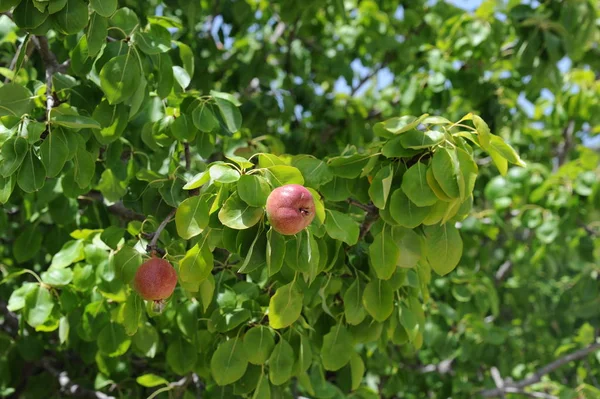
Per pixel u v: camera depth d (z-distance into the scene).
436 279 4.75
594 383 5.64
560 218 4.99
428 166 2.45
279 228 2.15
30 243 3.71
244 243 2.32
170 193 2.84
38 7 2.51
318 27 5.98
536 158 6.25
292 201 2.15
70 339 3.68
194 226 2.27
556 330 6.39
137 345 3.18
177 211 2.28
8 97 2.69
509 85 5.34
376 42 5.87
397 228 2.65
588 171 5.01
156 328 3.48
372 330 2.94
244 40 5.86
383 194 2.47
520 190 5.10
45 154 2.45
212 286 2.60
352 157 2.63
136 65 2.73
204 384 3.62
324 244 2.52
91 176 2.66
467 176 2.38
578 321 6.23
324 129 5.29
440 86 5.01
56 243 3.74
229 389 3.11
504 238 6.41
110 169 3.23
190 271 2.38
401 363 5.43
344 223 2.50
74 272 3.12
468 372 5.38
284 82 5.60
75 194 3.05
